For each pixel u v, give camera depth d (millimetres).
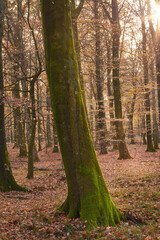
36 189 10391
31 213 6355
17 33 16328
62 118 5426
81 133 5504
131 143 29297
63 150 5508
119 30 15227
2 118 10188
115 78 17734
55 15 5270
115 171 12938
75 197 5492
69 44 5391
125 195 7691
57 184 11305
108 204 5414
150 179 9422
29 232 5102
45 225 5340
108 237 4336
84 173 5430
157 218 5445
